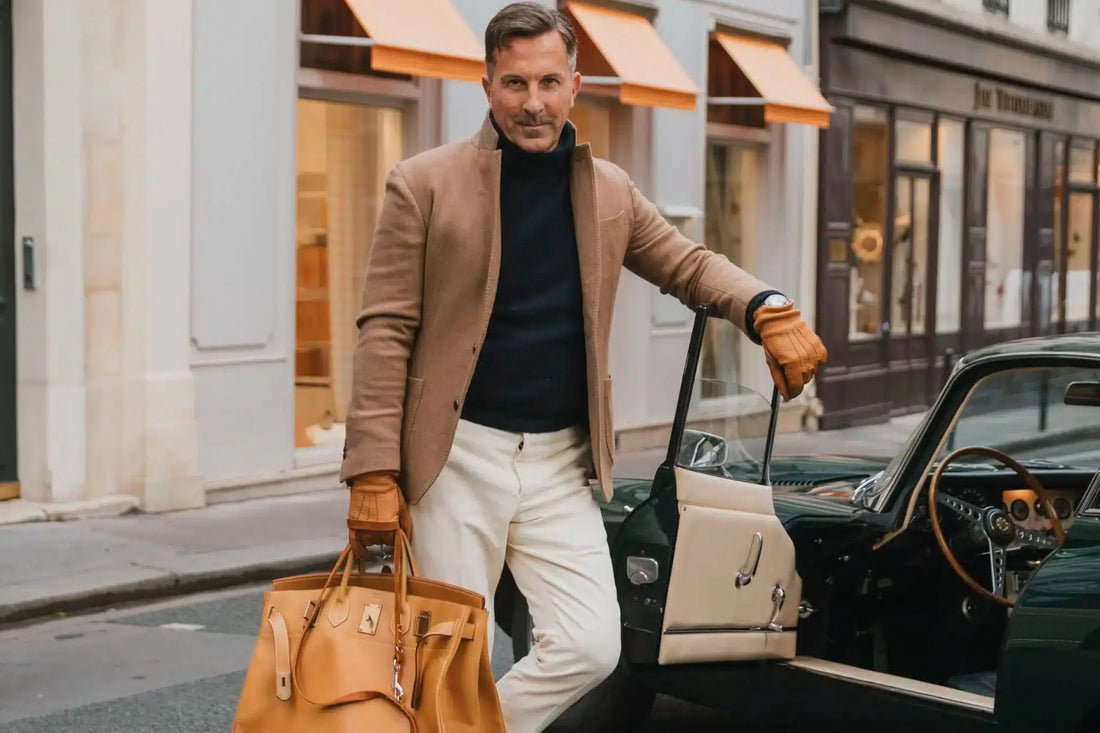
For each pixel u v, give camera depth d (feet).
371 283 10.30
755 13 47.96
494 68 10.17
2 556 25.05
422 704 9.36
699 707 17.22
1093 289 76.84
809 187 50.75
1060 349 13.16
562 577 10.46
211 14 30.96
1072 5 69.36
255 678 9.74
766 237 50.03
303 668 9.63
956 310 61.31
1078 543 10.89
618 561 13.02
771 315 10.38
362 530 10.05
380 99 35.68
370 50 35.14
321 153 34.40
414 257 10.19
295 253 33.53
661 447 44.21
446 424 10.22
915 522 14.64
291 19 32.78
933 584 14.80
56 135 28.19
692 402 12.71
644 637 12.84
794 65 49.11
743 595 13.19
